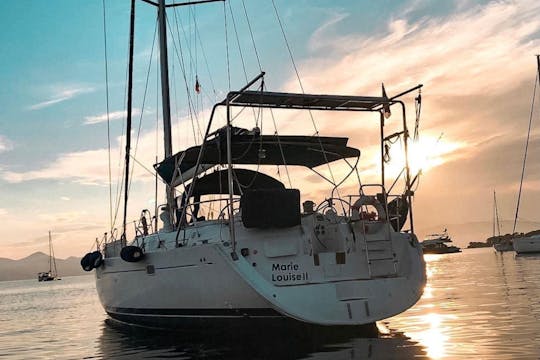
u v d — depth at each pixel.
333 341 8.33
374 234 9.27
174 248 9.60
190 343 9.33
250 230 8.85
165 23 15.93
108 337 11.40
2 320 18.73
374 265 9.16
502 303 12.59
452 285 19.61
